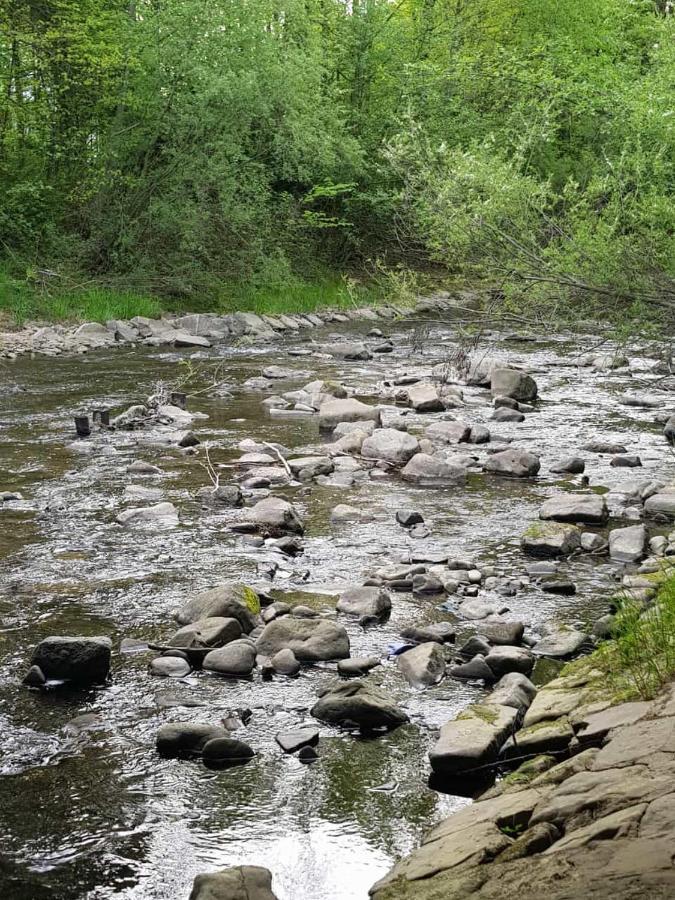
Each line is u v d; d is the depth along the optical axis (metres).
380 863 3.46
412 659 5.11
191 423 11.48
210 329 19.44
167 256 21.91
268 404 12.68
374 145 26.66
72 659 4.93
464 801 3.88
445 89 26.38
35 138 21.61
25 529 7.43
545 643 5.35
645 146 9.72
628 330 8.10
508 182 8.90
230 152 21.75
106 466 9.40
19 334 17.52
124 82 21.27
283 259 22.95
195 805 3.85
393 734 4.46
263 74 22.69
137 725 4.52
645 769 3.38
